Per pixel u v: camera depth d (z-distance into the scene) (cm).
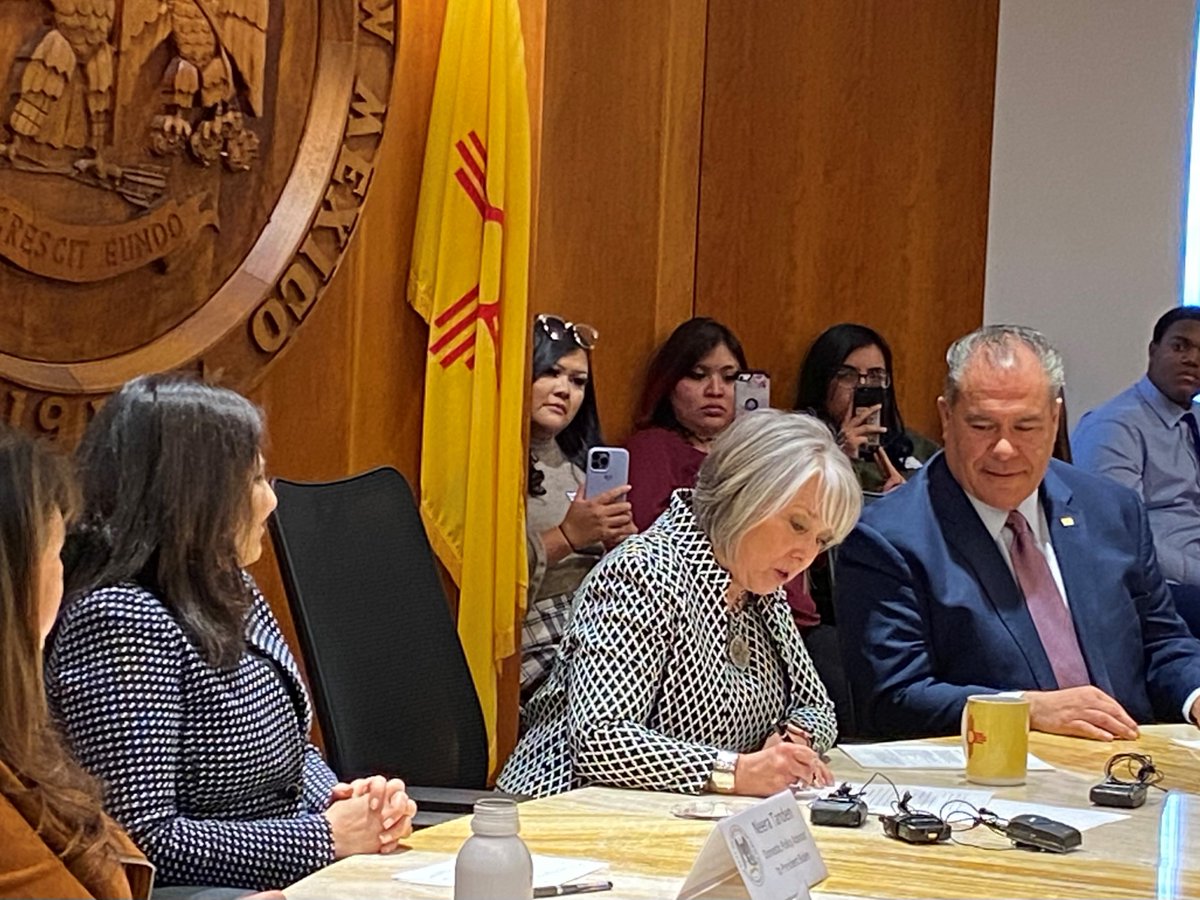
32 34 262
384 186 318
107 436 205
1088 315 547
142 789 192
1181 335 509
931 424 541
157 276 281
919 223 532
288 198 298
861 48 516
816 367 493
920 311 536
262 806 211
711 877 147
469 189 321
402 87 320
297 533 239
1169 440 513
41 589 131
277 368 302
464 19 323
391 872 169
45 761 129
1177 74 545
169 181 281
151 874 139
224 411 206
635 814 198
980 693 272
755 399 451
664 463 438
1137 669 298
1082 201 546
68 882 123
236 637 204
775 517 236
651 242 470
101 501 203
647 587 234
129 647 195
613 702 226
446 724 253
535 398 402
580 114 448
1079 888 168
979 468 290
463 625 324
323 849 195
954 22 535
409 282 322
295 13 300
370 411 318
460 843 186
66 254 265
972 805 206
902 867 174
